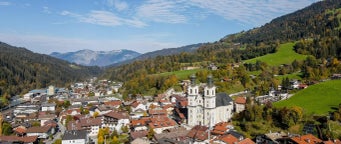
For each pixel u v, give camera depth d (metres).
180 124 191.50
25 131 188.50
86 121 198.62
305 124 159.38
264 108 180.25
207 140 144.50
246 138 140.25
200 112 182.75
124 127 189.38
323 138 144.62
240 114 183.50
